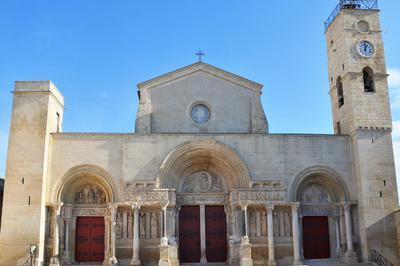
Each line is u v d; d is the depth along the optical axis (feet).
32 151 117.08
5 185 114.93
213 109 130.00
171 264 116.06
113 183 119.96
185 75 131.95
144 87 129.70
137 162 121.29
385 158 124.26
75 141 121.60
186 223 124.57
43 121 119.14
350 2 137.08
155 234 119.34
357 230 122.83
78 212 122.62
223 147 122.31
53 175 119.34
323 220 127.54
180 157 122.31
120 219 119.44
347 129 129.90
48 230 117.50
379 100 127.95
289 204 120.57
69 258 119.14
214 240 124.16
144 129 125.90
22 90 120.57
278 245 120.67
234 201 120.16
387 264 116.47
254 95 131.75
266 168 123.44
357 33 132.67
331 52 142.82
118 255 117.60
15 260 111.24
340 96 137.28
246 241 116.26
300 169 124.26
